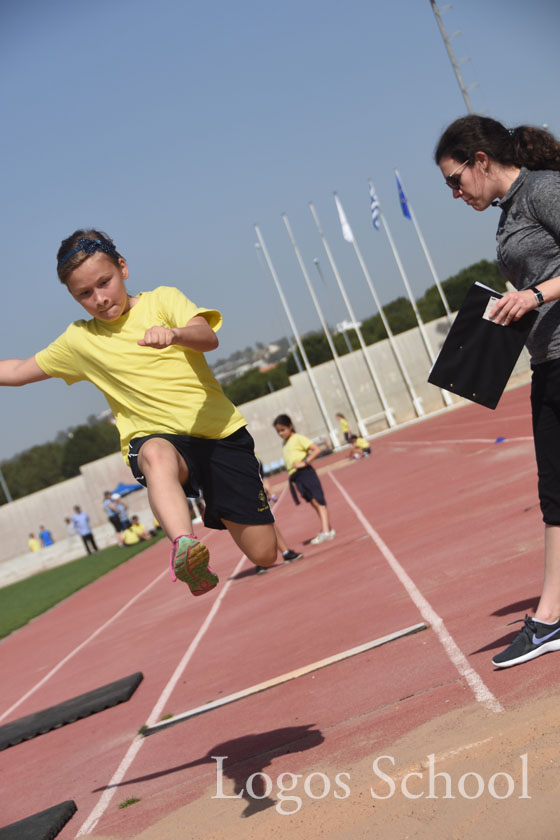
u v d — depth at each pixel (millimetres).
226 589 12094
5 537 53219
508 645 4609
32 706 9062
